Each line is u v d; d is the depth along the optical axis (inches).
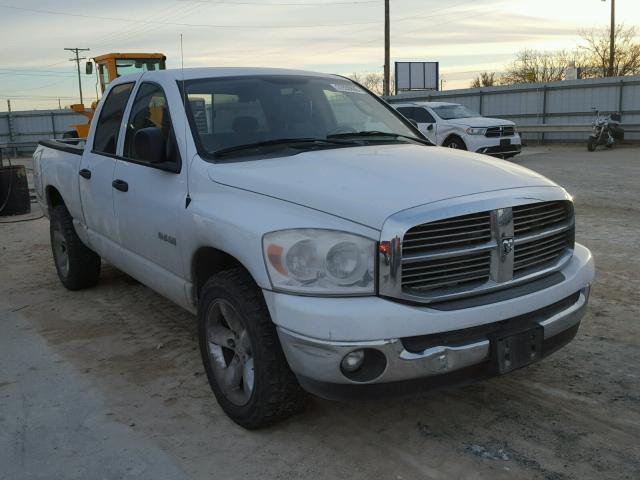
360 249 109.5
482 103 1101.7
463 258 114.0
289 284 113.0
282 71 181.0
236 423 135.9
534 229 124.9
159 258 159.9
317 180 123.2
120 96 192.9
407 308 108.1
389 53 1264.8
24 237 359.9
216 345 139.7
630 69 1887.3
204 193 139.6
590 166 614.2
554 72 2210.9
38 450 128.9
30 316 214.1
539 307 120.6
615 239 293.6
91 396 152.5
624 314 195.5
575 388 148.7
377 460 121.9
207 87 161.8
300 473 118.5
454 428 132.9
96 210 195.9
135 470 121.0
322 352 109.1
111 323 204.5
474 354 113.5
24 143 1337.4
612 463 118.4
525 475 115.5
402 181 119.0
